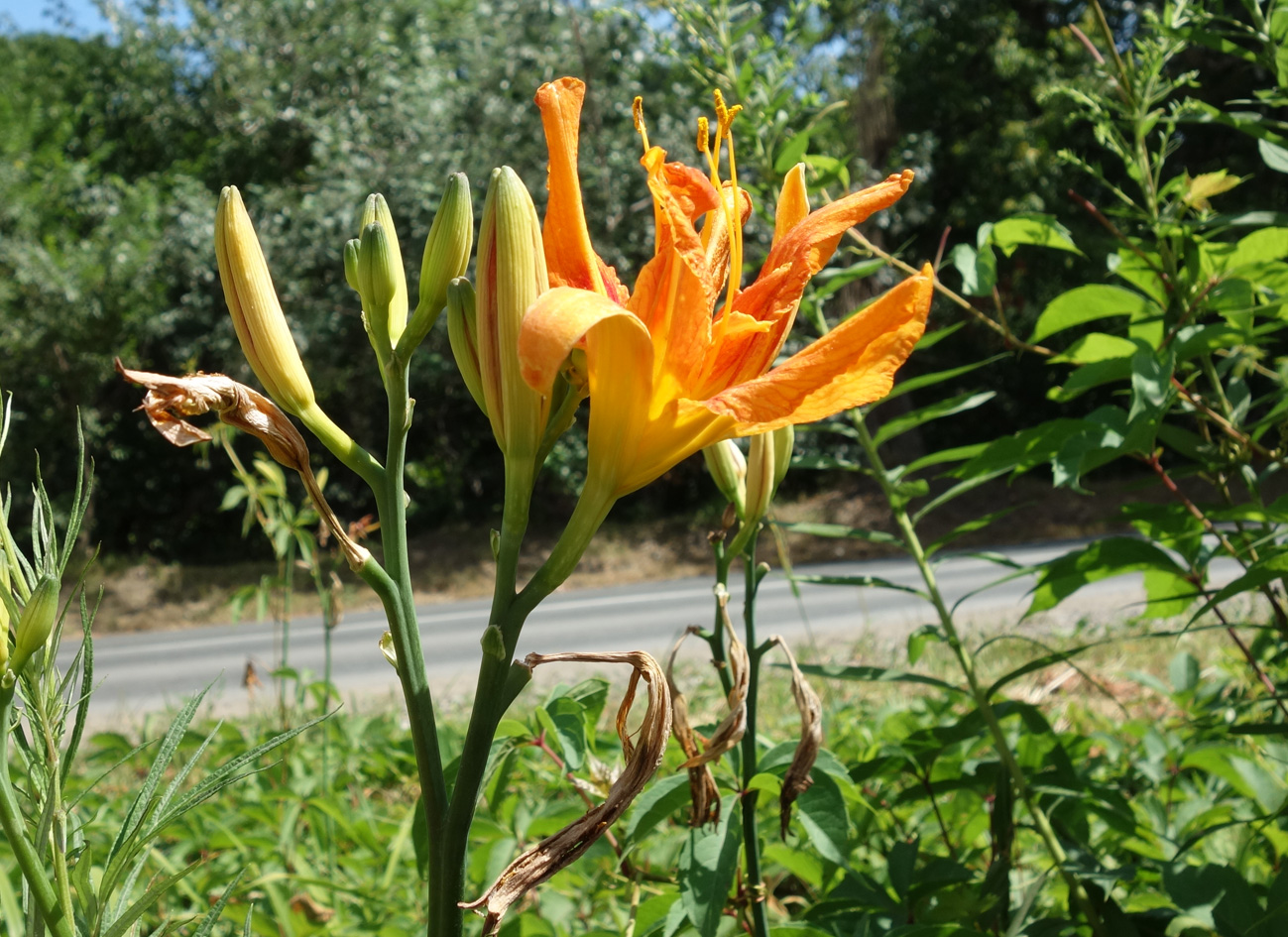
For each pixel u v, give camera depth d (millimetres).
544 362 250
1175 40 644
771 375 298
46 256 5086
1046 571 604
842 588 3756
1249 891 522
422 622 4016
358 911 734
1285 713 610
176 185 5695
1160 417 562
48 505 305
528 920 593
